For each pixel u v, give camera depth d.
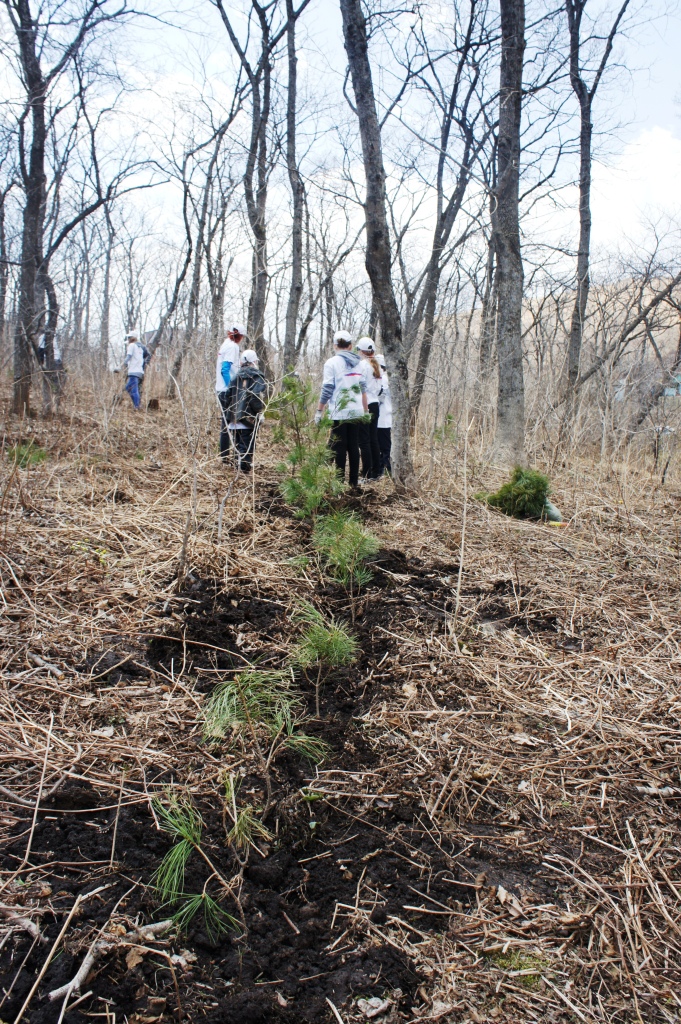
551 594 4.75
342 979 2.01
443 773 2.90
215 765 2.79
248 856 2.36
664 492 8.35
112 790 2.60
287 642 3.82
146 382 14.99
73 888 2.17
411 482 7.23
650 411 10.10
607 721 3.32
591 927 2.22
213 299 15.11
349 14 6.36
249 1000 1.89
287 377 5.75
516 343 9.49
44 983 1.88
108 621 3.84
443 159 12.02
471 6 12.40
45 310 10.35
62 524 5.09
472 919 2.23
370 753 2.98
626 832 2.64
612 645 4.07
